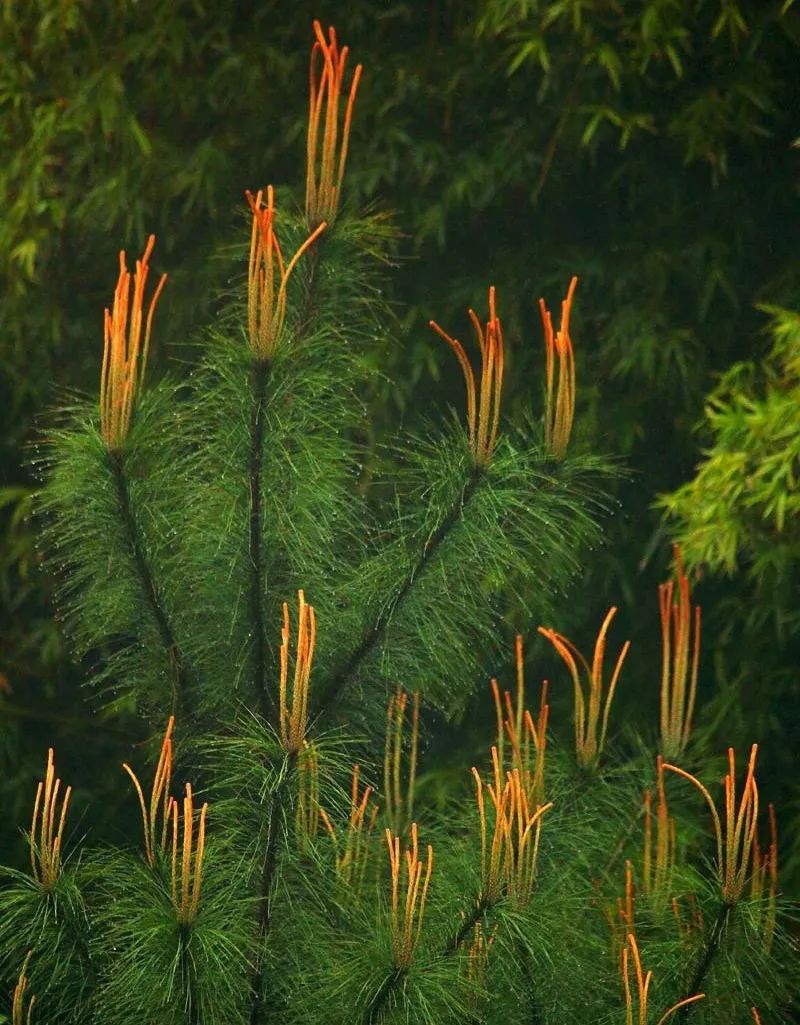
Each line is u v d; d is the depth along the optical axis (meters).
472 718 9.52
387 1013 8.45
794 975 8.63
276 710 8.69
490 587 8.70
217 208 9.62
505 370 9.48
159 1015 8.48
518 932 8.47
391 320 9.55
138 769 9.66
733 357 9.44
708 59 9.38
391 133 9.50
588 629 9.48
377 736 8.84
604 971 8.62
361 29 9.55
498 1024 8.59
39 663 9.74
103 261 9.71
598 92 9.39
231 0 9.59
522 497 8.64
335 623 8.66
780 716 9.27
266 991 8.55
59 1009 8.60
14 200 9.72
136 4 9.61
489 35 9.44
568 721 9.41
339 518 8.71
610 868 8.80
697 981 8.51
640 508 9.47
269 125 9.59
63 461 8.55
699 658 9.40
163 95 9.63
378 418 9.53
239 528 8.60
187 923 8.41
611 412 9.45
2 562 9.71
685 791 8.79
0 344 9.75
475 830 8.68
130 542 8.59
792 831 9.20
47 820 8.53
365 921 8.59
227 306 8.73
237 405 8.55
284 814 8.49
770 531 9.19
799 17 9.29
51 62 9.68
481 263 9.55
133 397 8.54
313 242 8.60
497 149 9.45
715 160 9.33
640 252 9.45
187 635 8.68
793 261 9.38
